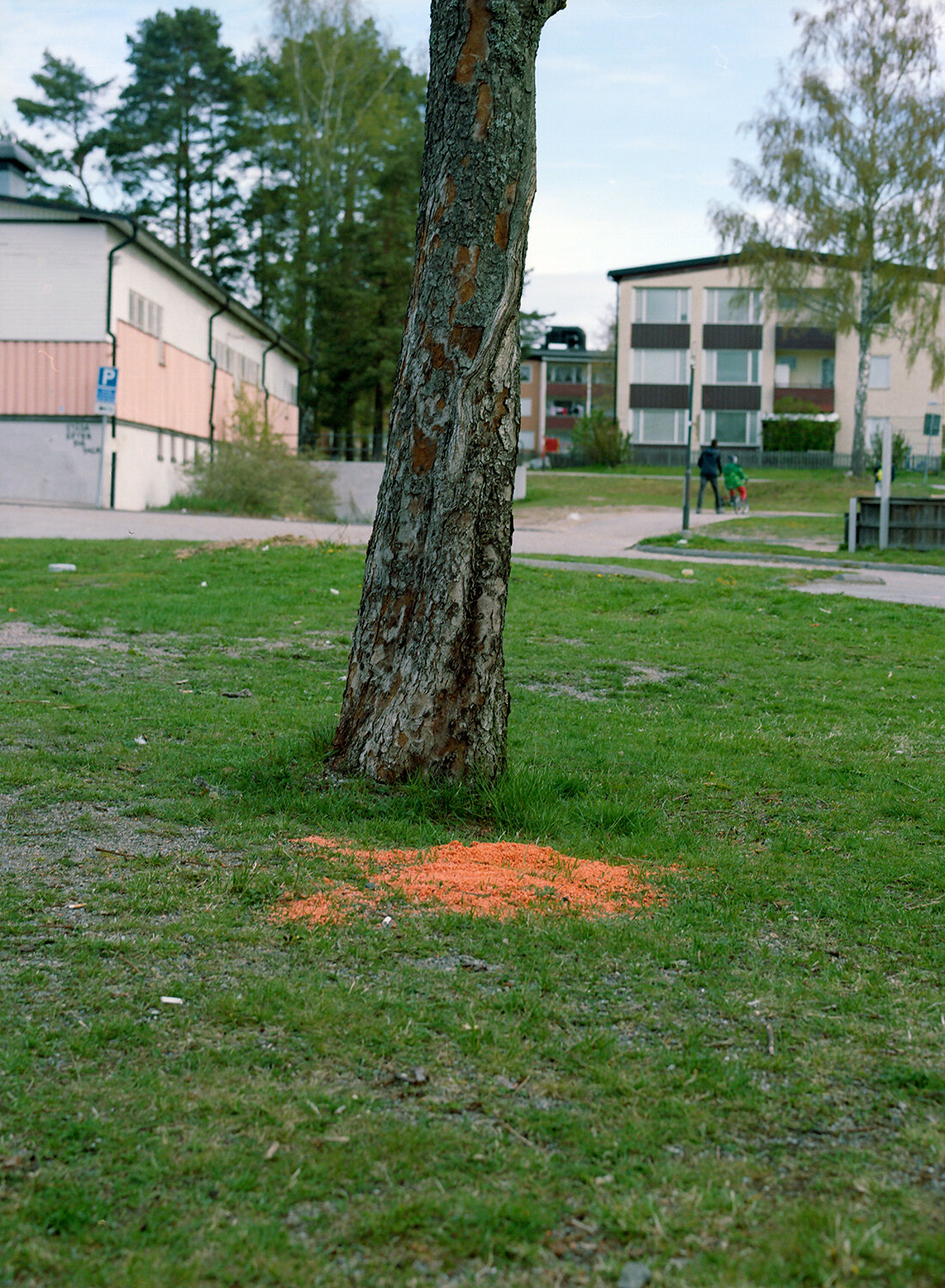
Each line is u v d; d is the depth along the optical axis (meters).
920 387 56.34
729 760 6.95
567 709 8.38
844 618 13.22
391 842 4.98
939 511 21.56
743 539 25.17
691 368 25.80
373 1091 2.86
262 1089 2.83
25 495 29.33
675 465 56.72
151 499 32.34
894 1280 2.16
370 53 52.62
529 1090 2.89
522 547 22.22
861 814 5.81
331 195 51.97
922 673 10.18
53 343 29.03
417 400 5.45
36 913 3.99
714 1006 3.46
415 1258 2.23
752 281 44.38
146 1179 2.44
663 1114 2.79
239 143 54.66
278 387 47.00
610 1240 2.30
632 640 11.68
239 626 11.68
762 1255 2.23
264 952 3.73
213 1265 2.19
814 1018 3.38
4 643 10.09
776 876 4.80
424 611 5.51
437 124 5.32
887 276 42.56
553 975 3.62
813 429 54.94
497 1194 2.42
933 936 4.14
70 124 55.09
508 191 5.27
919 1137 2.71
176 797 5.53
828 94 40.94
